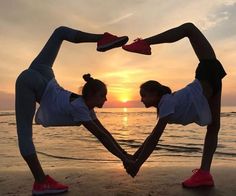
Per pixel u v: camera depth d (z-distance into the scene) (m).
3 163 9.55
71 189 3.97
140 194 3.76
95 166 8.48
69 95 3.76
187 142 16.52
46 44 3.93
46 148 13.62
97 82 3.73
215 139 4.12
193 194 3.75
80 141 16.58
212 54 4.02
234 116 52.72
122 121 43.41
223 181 4.30
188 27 3.99
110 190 3.93
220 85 4.00
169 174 4.73
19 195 3.79
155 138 3.72
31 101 3.78
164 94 3.83
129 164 3.69
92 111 4.06
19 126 3.78
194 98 3.81
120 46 3.80
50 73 3.89
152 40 3.92
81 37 3.83
